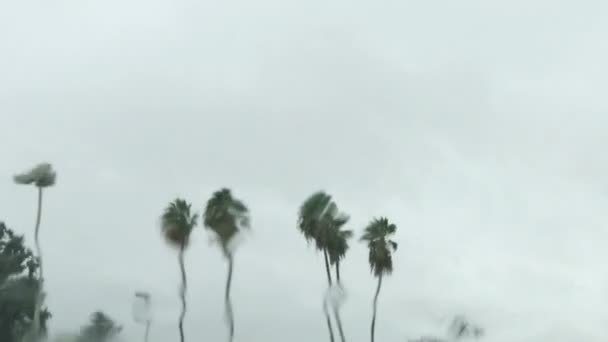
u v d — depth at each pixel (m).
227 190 46.28
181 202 49.06
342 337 52.00
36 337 51.56
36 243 52.16
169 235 48.41
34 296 57.47
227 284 47.03
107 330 52.50
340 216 51.56
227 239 45.44
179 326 48.88
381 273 52.28
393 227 53.41
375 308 52.09
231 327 46.38
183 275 49.12
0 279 56.94
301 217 51.53
